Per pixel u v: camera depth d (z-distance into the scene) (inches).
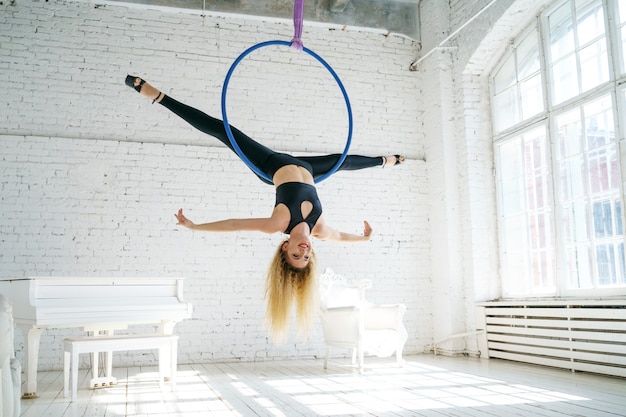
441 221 267.9
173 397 158.6
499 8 238.4
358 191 271.6
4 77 238.5
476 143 263.3
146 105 252.8
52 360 225.9
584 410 133.5
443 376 193.6
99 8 253.4
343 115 276.8
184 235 247.3
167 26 260.2
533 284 234.5
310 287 122.4
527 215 239.5
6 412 92.1
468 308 257.0
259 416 132.0
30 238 230.2
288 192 121.3
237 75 265.0
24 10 245.1
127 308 174.4
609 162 197.2
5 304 96.1
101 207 239.5
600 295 196.7
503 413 131.9
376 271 268.7
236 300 249.6
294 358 254.1
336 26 279.1
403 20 288.0
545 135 228.8
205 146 255.1
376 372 207.2
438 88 273.1
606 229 197.2
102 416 134.0
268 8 267.1
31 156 234.7
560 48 222.4
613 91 194.1
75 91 245.4
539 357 215.0
